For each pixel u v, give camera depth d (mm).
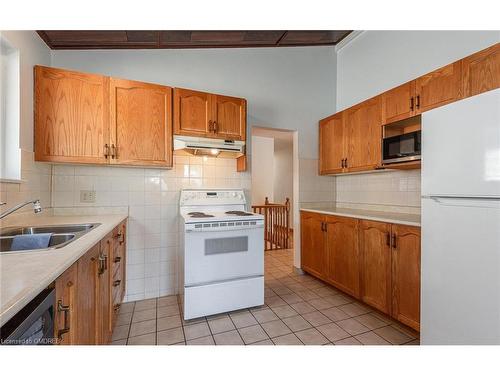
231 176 2775
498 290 1118
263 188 6406
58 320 809
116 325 1909
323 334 1809
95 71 2316
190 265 1962
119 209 2330
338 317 2061
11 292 600
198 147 2223
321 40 3195
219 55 2768
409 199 2426
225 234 2074
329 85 3387
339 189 3338
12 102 1632
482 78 1593
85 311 1080
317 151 3293
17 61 1644
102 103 1948
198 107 2283
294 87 3166
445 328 1323
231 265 2094
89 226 1653
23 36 1705
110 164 2018
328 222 2656
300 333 1820
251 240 2166
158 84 2271
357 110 2631
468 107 1235
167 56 2551
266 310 2180
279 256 4031
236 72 2848
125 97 2027
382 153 2305
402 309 1835
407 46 2475
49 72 1815
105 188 2283
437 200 1373
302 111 3209
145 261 2420
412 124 2215
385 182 2682
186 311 1941
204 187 2652
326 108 3354
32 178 1798
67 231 1616
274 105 3045
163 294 2486
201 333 1810
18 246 1315
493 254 1135
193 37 2494
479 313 1181
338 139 2910
